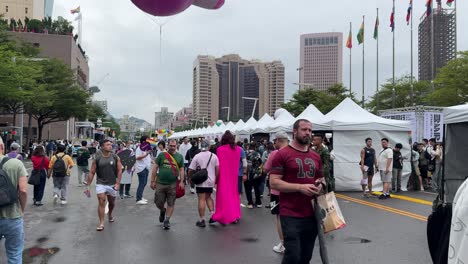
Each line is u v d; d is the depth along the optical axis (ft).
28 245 24.11
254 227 29.27
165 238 25.81
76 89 170.60
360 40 144.77
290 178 13.91
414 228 28.78
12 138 132.57
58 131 259.19
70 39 261.65
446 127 25.99
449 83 122.83
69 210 36.99
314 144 24.13
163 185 28.71
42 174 39.60
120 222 31.14
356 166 51.24
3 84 96.63
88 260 21.01
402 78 160.86
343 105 55.36
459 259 7.00
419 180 52.01
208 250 22.89
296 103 174.50
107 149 28.55
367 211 35.99
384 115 89.04
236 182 30.81
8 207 15.20
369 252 22.45
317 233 14.11
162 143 38.70
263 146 56.70
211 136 125.70
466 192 7.24
